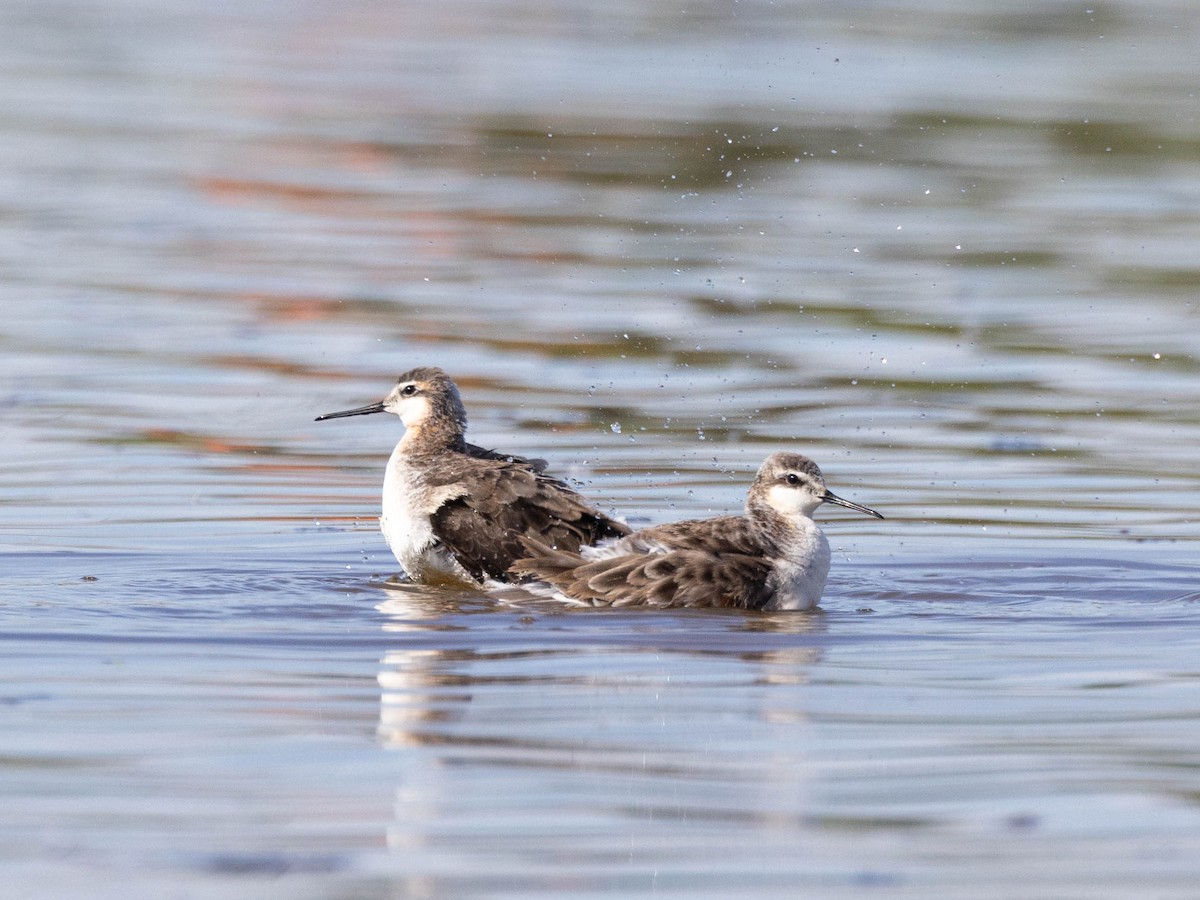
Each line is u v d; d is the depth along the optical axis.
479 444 18.42
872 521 16.22
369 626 12.70
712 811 8.89
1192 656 12.04
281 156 34.97
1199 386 21.17
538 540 14.14
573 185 32.94
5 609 12.95
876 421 19.66
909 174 34.16
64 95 40.78
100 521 15.92
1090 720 10.47
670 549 13.71
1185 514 16.45
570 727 10.23
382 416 20.11
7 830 8.59
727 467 17.81
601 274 26.53
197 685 11.04
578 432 18.98
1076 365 22.03
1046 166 34.94
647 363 21.88
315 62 44.97
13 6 52.75
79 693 10.82
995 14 51.25
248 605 13.30
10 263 26.48
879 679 11.38
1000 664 11.80
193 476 17.58
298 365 21.69
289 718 10.35
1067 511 16.53
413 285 25.69
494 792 9.13
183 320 23.59
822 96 40.34
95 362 21.62
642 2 53.84
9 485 17.05
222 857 8.29
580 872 8.14
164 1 54.19
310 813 8.83
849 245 28.66
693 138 36.53
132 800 8.98
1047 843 8.52
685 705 10.72
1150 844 8.51
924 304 25.00
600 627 12.77
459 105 39.50
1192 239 29.23
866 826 8.73
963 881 8.09
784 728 10.27
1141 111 39.09
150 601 13.34
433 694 10.88
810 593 13.66
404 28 49.72
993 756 9.76
